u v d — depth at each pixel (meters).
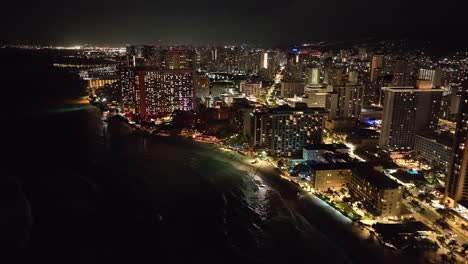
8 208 191.00
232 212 189.88
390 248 157.50
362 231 170.38
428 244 151.75
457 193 181.88
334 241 164.25
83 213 187.88
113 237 168.00
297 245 162.12
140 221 181.00
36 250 158.25
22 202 197.88
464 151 176.62
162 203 198.50
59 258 153.62
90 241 164.75
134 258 154.12
